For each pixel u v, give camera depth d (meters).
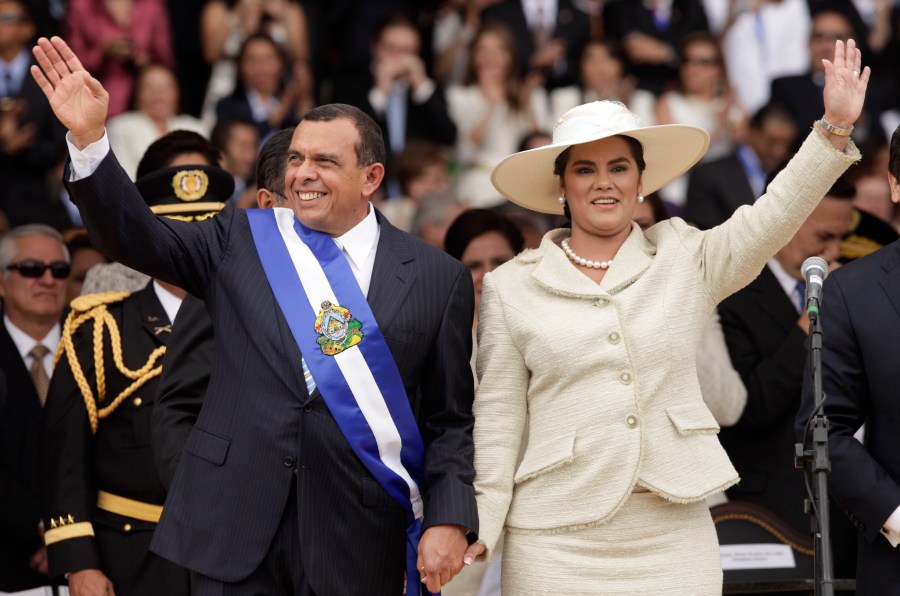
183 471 15.63
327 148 15.91
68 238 24.92
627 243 16.69
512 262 17.12
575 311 16.25
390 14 38.34
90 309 19.48
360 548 15.61
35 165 34.03
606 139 16.61
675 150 17.38
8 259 22.70
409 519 16.00
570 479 15.91
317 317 15.75
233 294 15.91
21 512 20.22
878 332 16.47
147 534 18.78
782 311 21.72
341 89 38.28
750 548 20.25
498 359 16.52
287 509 15.45
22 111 34.09
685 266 16.44
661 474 15.78
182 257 15.85
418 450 16.03
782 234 15.84
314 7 39.94
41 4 36.28
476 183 35.94
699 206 31.42
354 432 15.58
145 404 18.91
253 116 36.44
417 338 15.99
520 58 39.69
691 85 39.34
